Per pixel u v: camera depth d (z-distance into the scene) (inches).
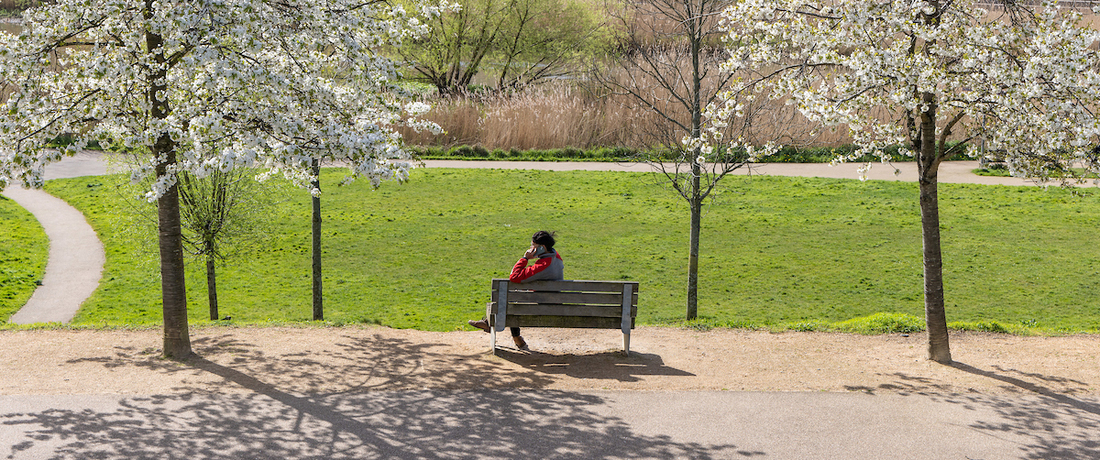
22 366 353.4
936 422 294.7
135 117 337.1
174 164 325.1
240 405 300.8
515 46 1924.2
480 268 856.9
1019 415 303.4
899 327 468.4
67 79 340.2
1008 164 367.9
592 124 1561.3
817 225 1019.3
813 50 372.5
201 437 267.9
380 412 296.4
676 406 308.2
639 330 475.8
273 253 910.4
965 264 846.5
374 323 484.1
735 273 829.8
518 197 1177.4
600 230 1007.6
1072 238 935.0
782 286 785.6
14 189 1218.6
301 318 687.1
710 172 1296.8
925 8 339.6
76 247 933.8
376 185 341.7
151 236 707.4
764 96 626.8
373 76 362.3
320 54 379.2
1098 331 477.4
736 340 441.4
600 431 280.4
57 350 386.0
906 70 331.9
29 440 261.7
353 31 364.8
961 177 1280.8
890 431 285.1
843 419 296.8
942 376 360.2
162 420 283.0
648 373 358.9
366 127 344.2
